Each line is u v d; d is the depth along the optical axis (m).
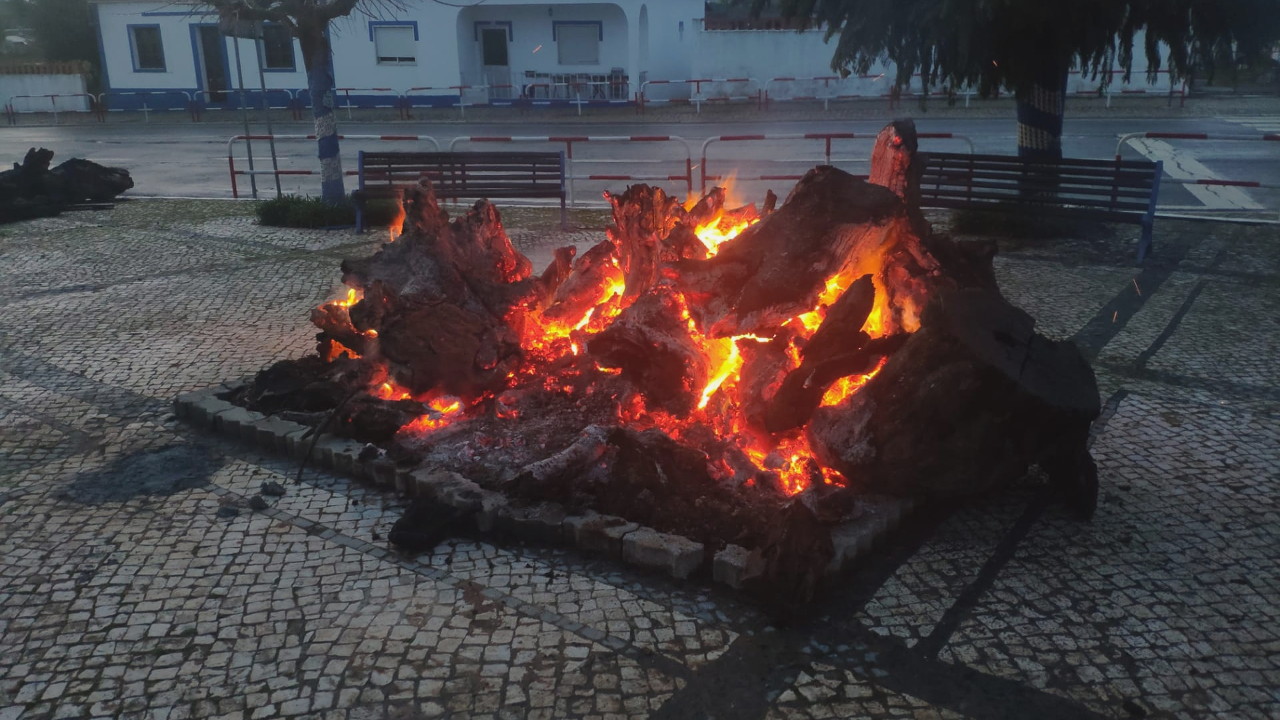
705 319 5.40
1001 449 4.38
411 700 3.43
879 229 5.30
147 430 5.94
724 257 5.41
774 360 5.18
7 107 31.16
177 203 15.33
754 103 28.11
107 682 3.54
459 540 4.55
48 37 35.34
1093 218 10.49
